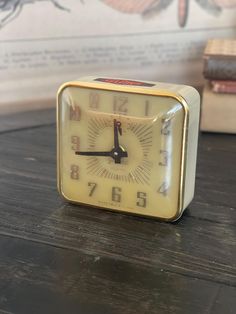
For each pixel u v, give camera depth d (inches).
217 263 7.7
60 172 9.2
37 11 14.1
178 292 7.1
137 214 8.9
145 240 8.3
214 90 13.0
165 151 8.4
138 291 7.1
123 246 8.1
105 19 15.0
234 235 8.5
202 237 8.4
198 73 16.7
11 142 12.4
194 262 7.7
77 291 7.1
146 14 15.4
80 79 8.9
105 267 7.6
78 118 8.8
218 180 10.5
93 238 8.3
